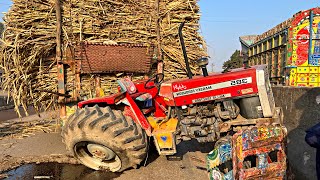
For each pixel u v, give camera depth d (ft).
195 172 13.10
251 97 12.39
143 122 13.11
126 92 13.44
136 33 19.16
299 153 12.60
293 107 14.10
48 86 18.24
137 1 19.29
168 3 19.58
